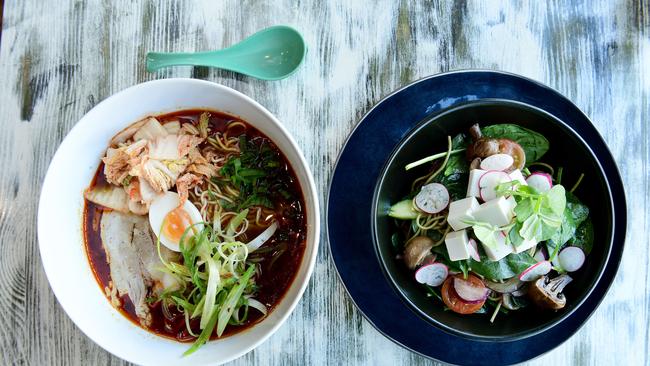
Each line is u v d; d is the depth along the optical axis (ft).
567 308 1.66
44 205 1.63
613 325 1.89
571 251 1.73
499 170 1.68
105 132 1.71
